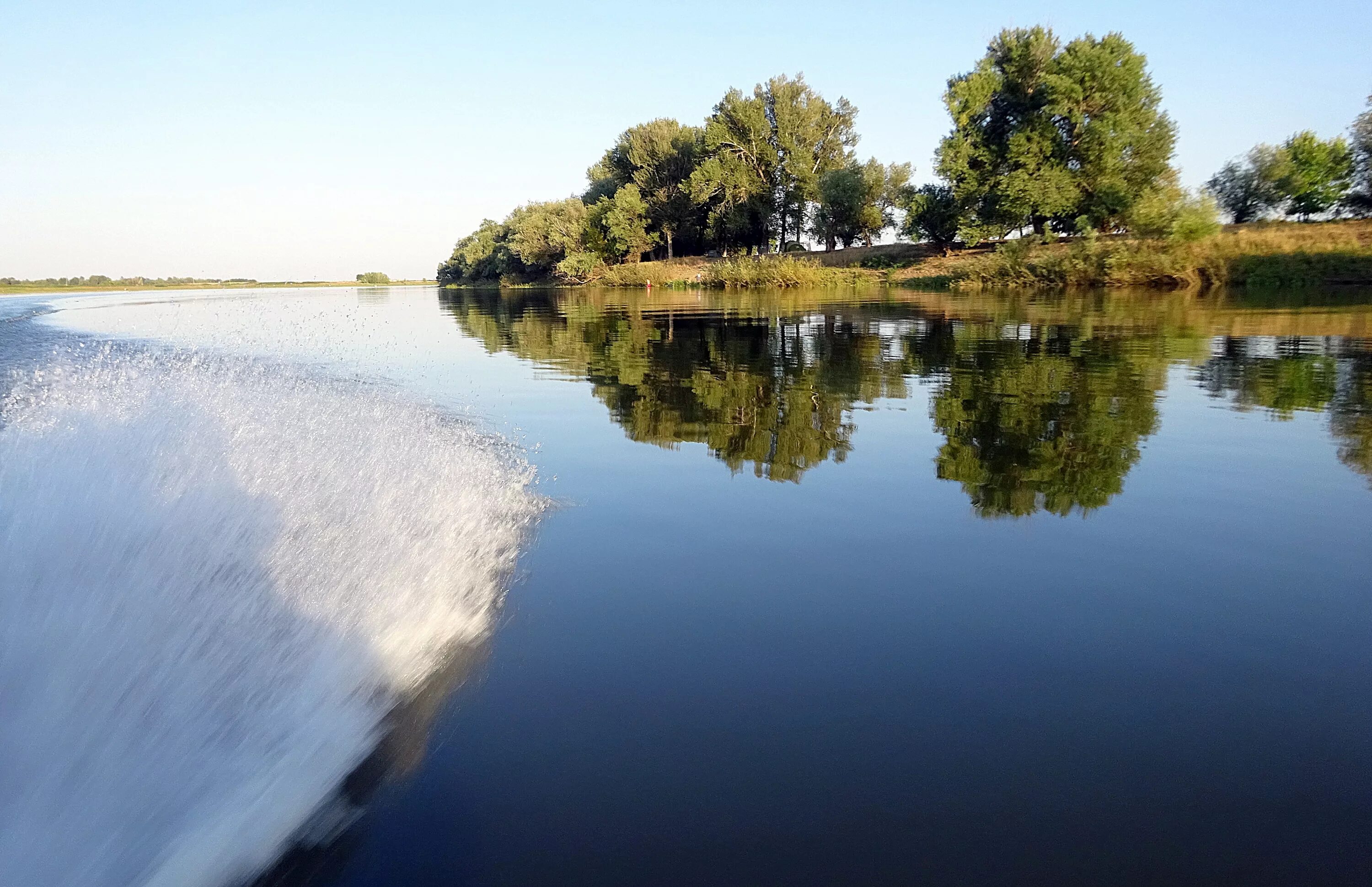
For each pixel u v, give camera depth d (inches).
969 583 142.9
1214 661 115.6
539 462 227.3
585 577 148.6
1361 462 211.8
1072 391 317.1
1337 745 96.0
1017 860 78.5
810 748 96.7
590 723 102.4
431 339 588.1
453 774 92.0
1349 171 1389.0
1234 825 83.2
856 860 78.5
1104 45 1327.5
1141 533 165.3
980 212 1462.8
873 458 226.5
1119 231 1314.0
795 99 1889.8
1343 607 131.3
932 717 102.7
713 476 212.2
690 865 78.0
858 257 1744.6
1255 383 324.5
